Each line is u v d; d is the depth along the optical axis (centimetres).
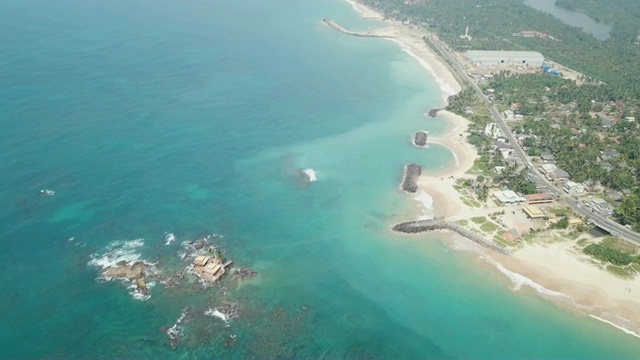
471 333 13300
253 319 13325
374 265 15500
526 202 18325
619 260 15425
